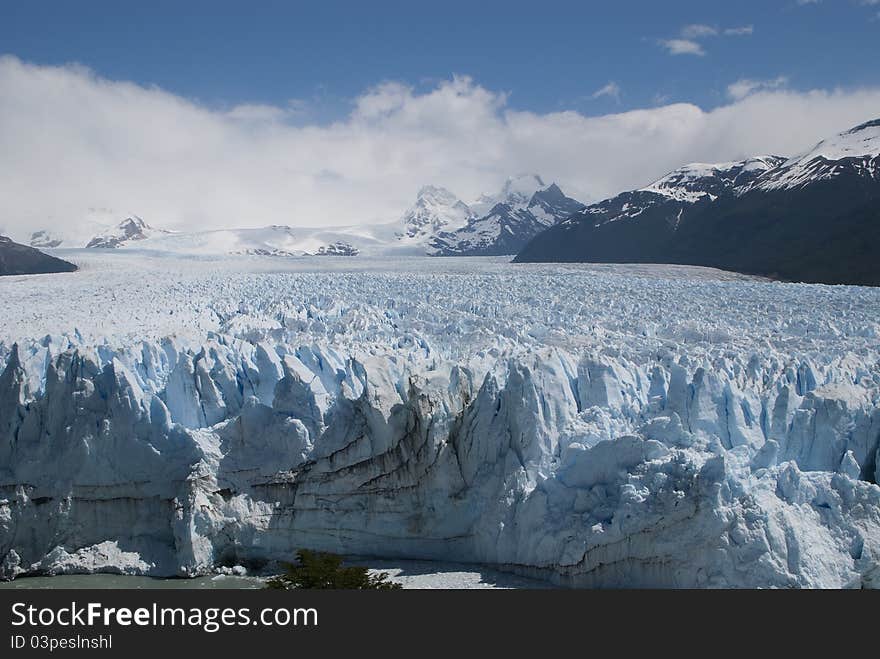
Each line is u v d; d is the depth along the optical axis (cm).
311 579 2561
